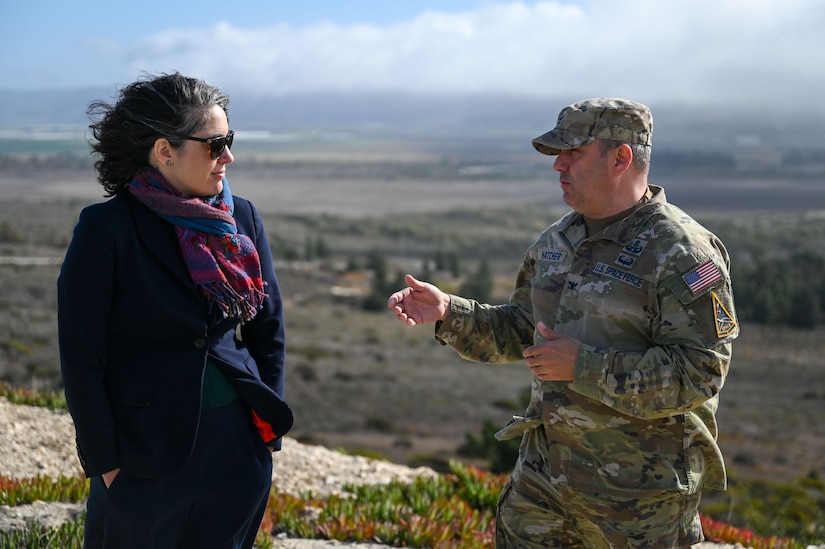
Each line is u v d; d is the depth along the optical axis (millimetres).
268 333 2607
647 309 2486
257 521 2627
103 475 2369
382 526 4508
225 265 2398
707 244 2477
